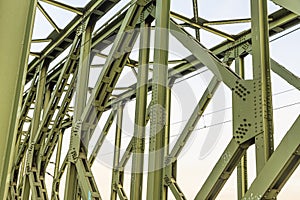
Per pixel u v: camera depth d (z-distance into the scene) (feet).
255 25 20.53
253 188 17.60
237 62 36.70
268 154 18.34
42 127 40.93
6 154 5.87
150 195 21.76
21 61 6.30
